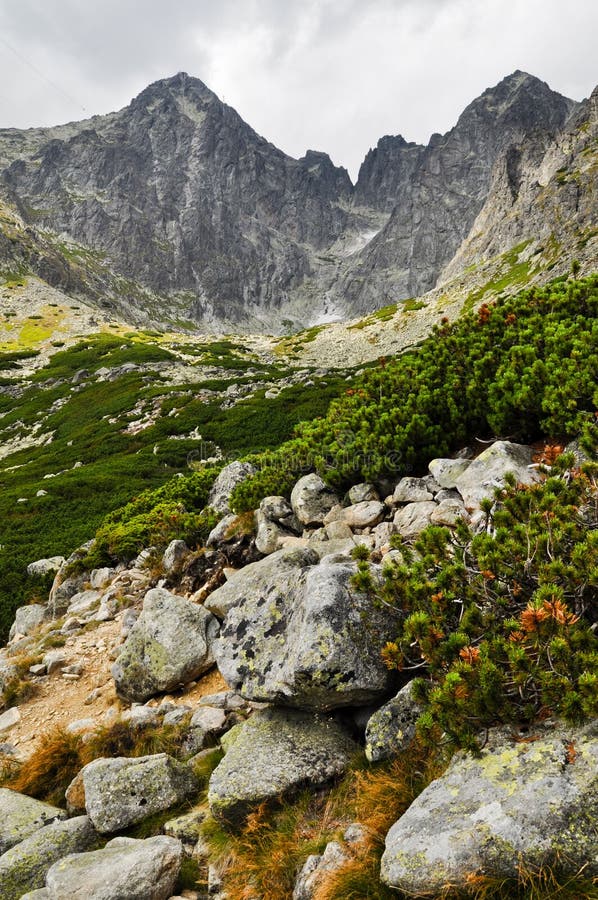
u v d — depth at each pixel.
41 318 133.25
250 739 5.29
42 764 6.61
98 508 27.25
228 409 47.75
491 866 3.12
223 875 4.35
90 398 64.50
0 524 26.84
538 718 3.90
